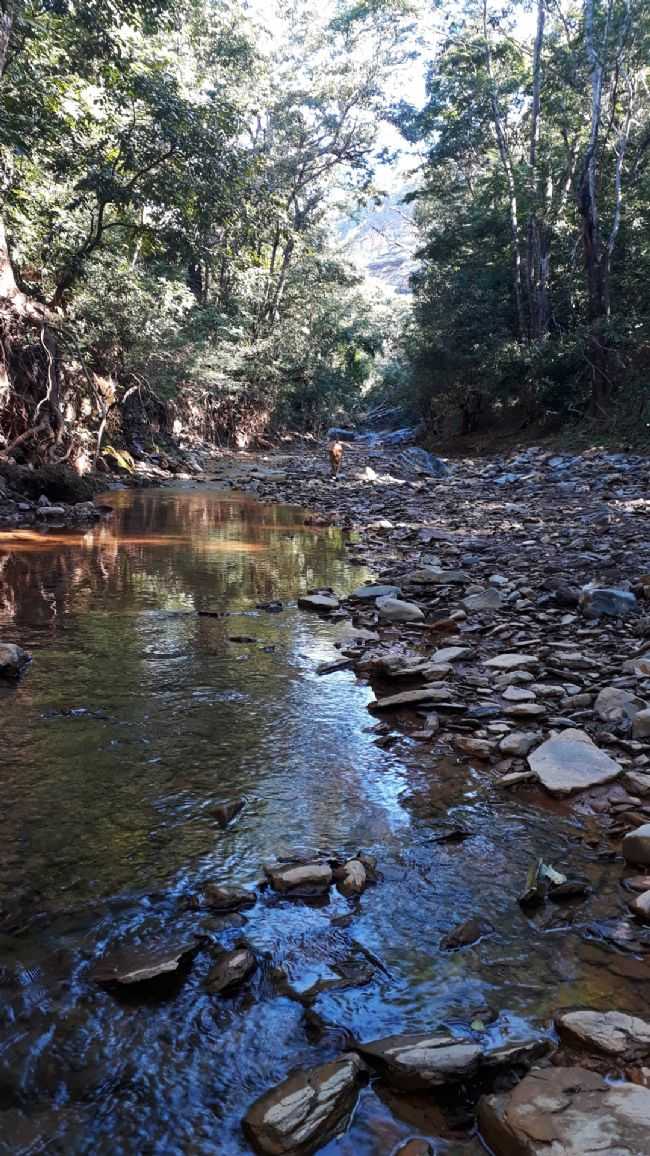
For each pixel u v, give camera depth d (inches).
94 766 155.5
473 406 1364.4
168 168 788.6
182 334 1075.9
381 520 552.1
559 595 296.0
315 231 1860.2
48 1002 92.3
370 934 106.6
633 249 1142.3
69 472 617.3
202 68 1157.1
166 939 104.0
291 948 103.4
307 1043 87.4
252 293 1573.6
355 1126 77.3
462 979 98.1
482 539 470.9
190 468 1011.9
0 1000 92.3
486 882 119.8
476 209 1350.9
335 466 904.3
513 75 1263.5
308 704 194.2
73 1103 79.0
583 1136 71.1
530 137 1272.1
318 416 2044.8
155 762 158.2
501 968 100.3
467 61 1255.5
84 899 112.5
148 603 294.7
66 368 779.4
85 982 95.8
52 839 128.5
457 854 128.0
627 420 974.4
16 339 684.7
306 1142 74.0
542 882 118.3
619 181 1070.4
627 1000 94.4
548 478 772.6
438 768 160.4
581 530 483.5
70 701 190.7
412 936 106.4
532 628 267.0
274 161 1539.1
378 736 175.3
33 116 689.6
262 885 117.4
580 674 216.4
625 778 153.6
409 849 129.0
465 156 1456.7
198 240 943.0
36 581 329.1
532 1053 85.0
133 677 209.6
